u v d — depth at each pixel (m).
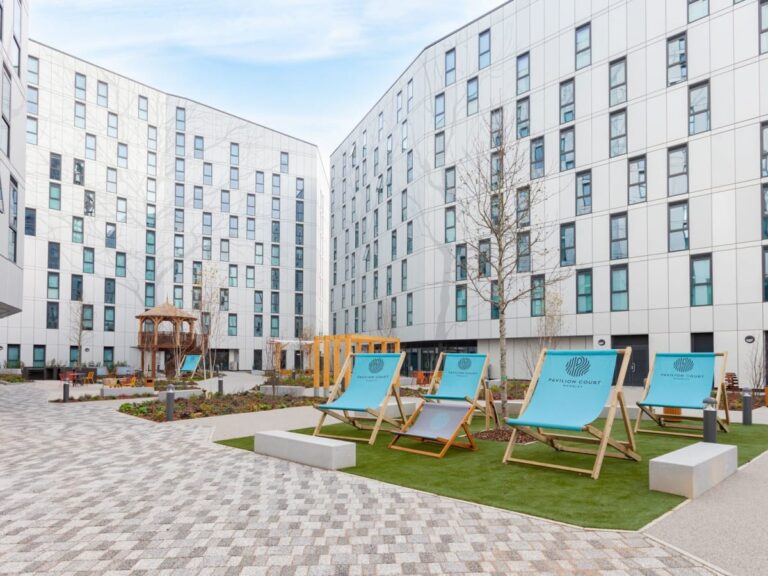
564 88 27.44
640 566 3.91
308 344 39.44
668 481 5.75
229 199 50.78
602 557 4.07
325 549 4.28
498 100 30.00
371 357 10.50
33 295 38.59
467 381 11.00
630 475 6.62
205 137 49.88
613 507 5.27
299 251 54.72
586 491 5.88
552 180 27.44
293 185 54.91
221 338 48.66
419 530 4.69
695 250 22.67
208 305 36.50
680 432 10.15
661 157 23.88
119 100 44.44
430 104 33.66
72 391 22.86
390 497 5.71
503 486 6.13
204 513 5.20
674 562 3.97
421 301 33.06
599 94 26.05
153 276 46.09
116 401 18.08
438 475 6.70
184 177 48.44
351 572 3.86
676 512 5.10
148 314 31.22
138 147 45.50
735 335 21.48
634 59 24.97
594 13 26.48
